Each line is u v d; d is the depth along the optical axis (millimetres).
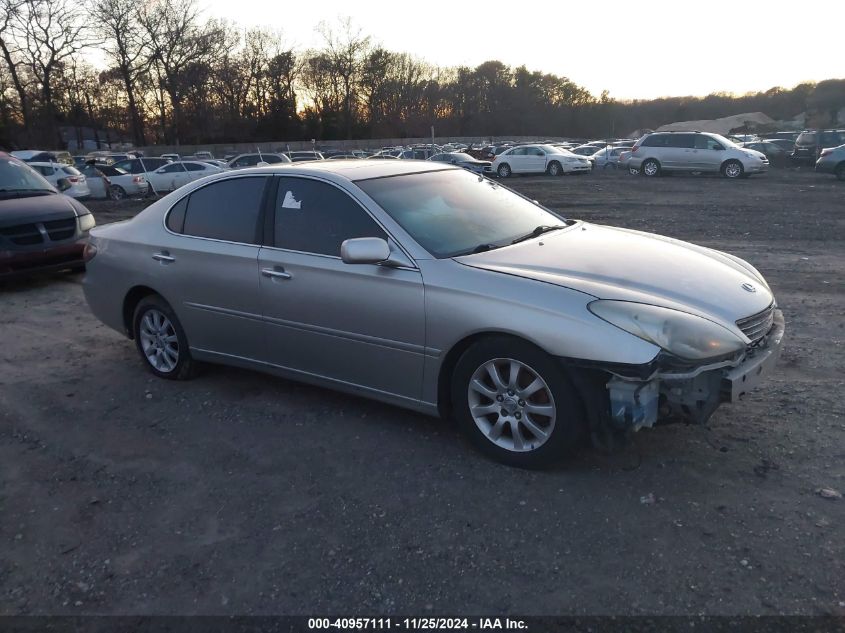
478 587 2840
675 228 12836
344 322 4145
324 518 3373
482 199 4719
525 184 26672
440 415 3951
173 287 5027
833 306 6703
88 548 3252
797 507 3244
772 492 3377
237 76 70125
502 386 3656
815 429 3996
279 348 4562
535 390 3539
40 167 20719
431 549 3092
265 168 4715
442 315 3723
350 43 80125
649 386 3291
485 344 3637
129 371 5605
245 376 5352
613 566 2910
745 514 3209
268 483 3729
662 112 101500
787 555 2914
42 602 2902
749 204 16891
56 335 6727
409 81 89000
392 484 3645
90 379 5453
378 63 82875
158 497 3654
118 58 61031
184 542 3254
